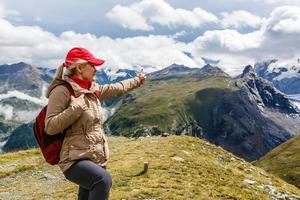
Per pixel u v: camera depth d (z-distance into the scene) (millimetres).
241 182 33531
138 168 30641
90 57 9406
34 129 9242
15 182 39125
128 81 10477
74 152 8969
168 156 36750
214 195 25156
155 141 49469
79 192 9953
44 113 9203
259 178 39188
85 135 9109
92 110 9234
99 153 9195
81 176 8906
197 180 28766
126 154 40000
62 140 9172
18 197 30172
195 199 23344
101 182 8852
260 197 29000
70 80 9242
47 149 9125
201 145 48844
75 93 9102
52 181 36094
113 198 22500
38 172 43438
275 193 34125
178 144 45719
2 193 32375
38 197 28844
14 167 46844
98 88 9758
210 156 43938
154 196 23141
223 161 44375
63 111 8852
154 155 37344
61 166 9102
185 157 37188
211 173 33188
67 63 9281
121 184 25969
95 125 9289
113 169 31109
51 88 9219
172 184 25922
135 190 24125
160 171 29969
